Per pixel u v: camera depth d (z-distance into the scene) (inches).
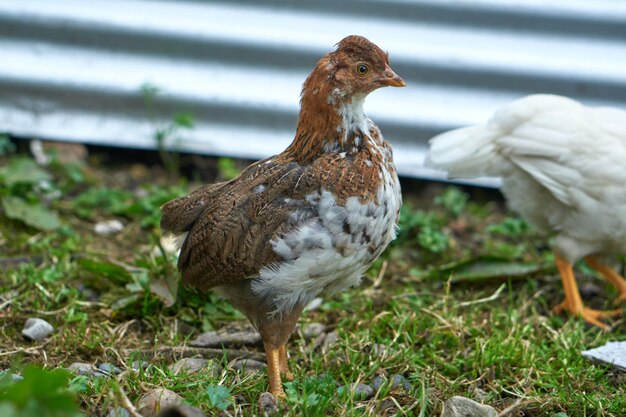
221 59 245.6
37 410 99.8
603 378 156.7
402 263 208.7
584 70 238.2
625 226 177.3
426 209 242.1
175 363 153.0
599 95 239.3
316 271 137.3
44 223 207.2
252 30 243.3
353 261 139.3
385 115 243.8
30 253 197.6
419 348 168.2
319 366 155.9
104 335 164.7
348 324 175.0
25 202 211.8
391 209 140.5
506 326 174.7
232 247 138.1
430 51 241.1
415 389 148.9
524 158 182.5
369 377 153.6
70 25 244.7
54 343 160.9
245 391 144.3
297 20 242.8
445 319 175.6
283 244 135.1
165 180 246.8
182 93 246.4
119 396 132.8
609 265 195.2
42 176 219.8
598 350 162.4
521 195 189.8
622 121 182.1
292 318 142.9
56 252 194.9
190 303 175.5
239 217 138.7
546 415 144.0
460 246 220.1
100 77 246.5
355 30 242.4
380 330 170.9
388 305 184.1
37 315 171.0
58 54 246.7
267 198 137.9
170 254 184.7
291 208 135.9
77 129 249.6
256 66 245.0
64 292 177.6
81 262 179.6
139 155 257.3
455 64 241.0
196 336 169.2
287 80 244.8
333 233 135.0
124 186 242.4
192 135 248.2
